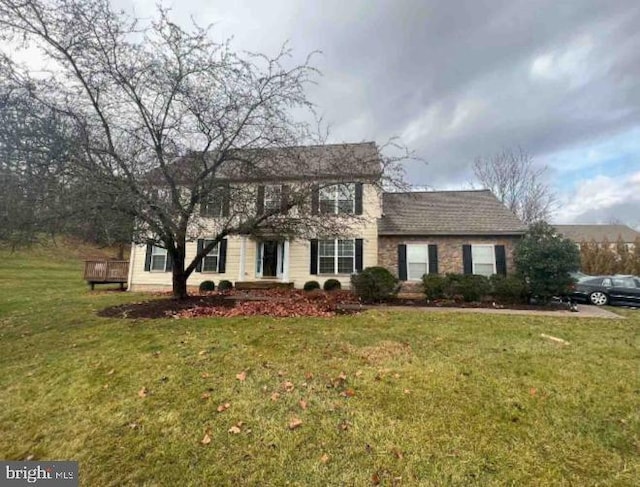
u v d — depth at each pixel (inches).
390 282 440.8
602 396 142.6
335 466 101.0
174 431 121.3
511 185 976.3
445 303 441.4
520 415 127.7
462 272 533.3
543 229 466.0
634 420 124.5
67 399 147.6
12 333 258.7
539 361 186.1
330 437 114.9
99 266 620.7
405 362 183.5
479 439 112.6
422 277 502.3
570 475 96.2
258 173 335.9
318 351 202.1
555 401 138.3
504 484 92.7
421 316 326.0
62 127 256.8
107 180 265.7
